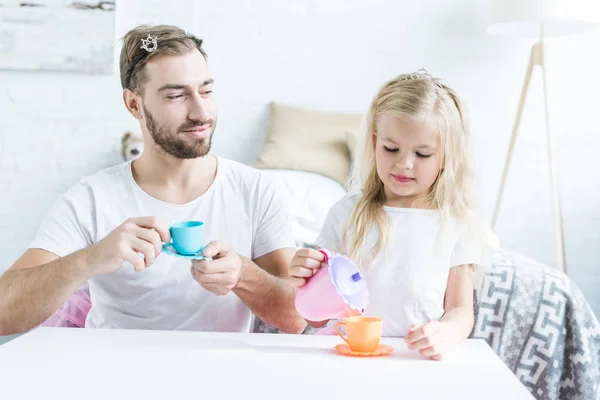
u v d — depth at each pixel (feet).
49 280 4.14
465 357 3.59
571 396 5.63
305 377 3.20
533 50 9.99
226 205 5.10
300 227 7.98
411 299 4.74
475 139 10.95
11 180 11.14
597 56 10.64
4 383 3.07
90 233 4.98
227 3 10.96
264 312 4.79
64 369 3.26
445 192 4.94
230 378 3.16
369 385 3.10
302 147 10.14
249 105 11.12
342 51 11.03
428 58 10.98
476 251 4.91
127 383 3.07
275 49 11.04
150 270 4.87
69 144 11.10
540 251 11.03
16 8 10.67
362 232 4.94
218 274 4.12
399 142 4.76
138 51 4.87
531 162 10.91
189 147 4.85
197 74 4.85
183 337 3.86
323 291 3.84
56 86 10.99
